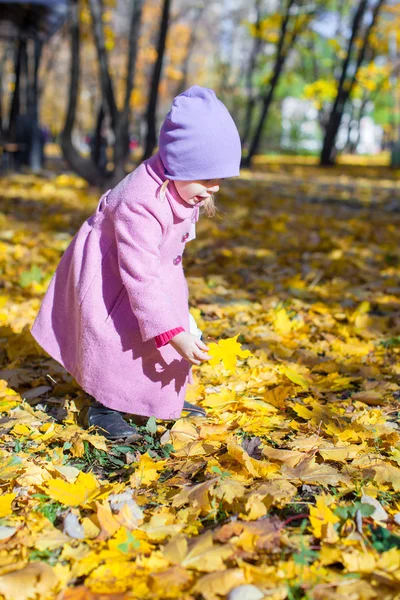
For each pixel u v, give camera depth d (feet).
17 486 7.68
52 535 6.64
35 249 23.00
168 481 7.87
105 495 7.27
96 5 40.60
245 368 11.98
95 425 9.18
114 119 41.93
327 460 8.50
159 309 8.30
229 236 26.91
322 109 116.47
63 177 48.49
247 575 5.86
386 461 8.30
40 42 55.62
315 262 21.68
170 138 8.31
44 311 9.53
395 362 12.62
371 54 106.01
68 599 5.67
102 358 8.75
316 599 5.65
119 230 8.45
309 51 106.83
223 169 8.29
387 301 17.22
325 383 11.23
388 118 162.50
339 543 6.44
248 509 6.91
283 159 122.11
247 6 117.60
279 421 9.72
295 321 14.70
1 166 54.34
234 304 16.42
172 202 8.55
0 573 6.02
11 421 9.46
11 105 59.77
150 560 6.13
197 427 9.20
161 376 8.98
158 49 51.47
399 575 5.92
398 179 68.44
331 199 44.14
